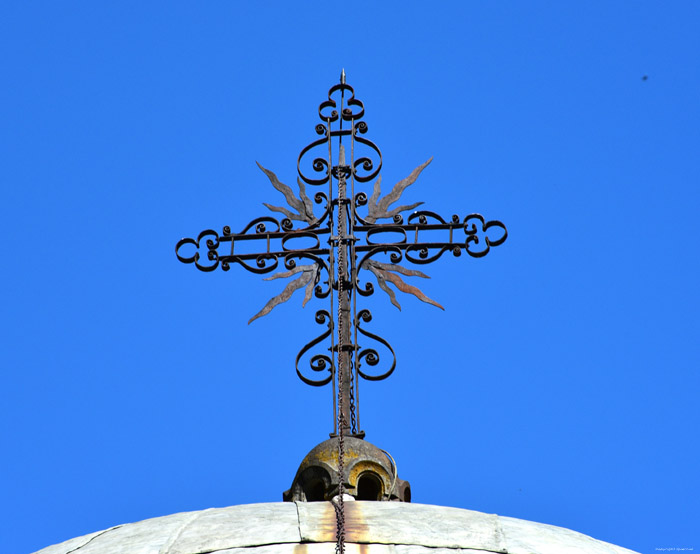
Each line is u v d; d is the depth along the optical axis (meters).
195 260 32.50
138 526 28.00
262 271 32.19
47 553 27.73
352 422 30.14
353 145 33.09
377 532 26.55
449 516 27.59
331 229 32.12
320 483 29.47
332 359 30.56
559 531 28.31
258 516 27.34
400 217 32.25
